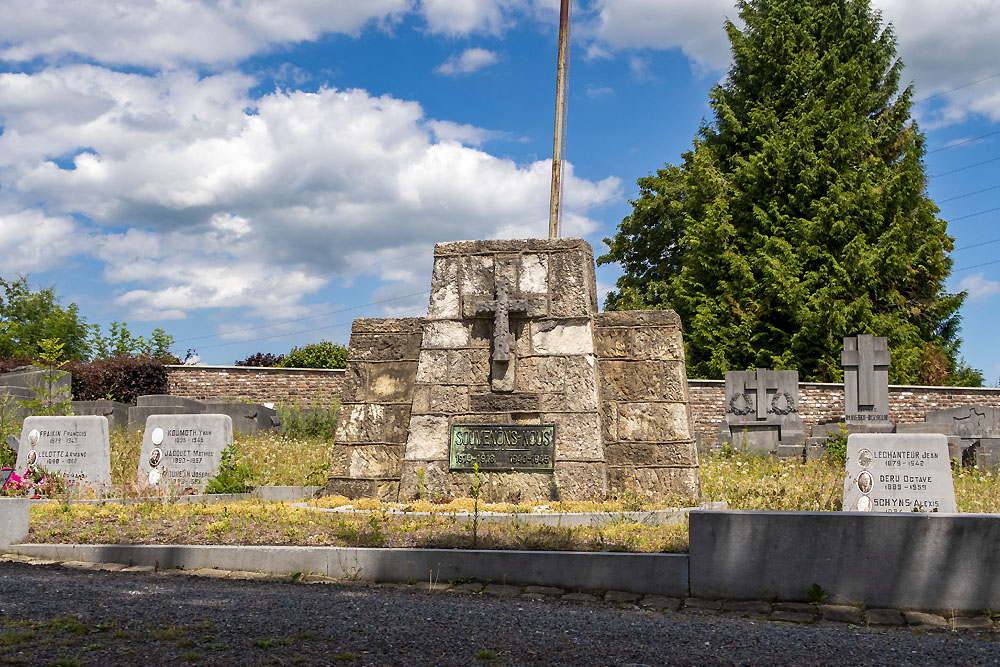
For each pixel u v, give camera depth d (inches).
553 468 486.9
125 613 265.0
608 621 278.2
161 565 365.4
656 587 324.8
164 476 583.8
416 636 249.6
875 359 1017.5
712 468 679.1
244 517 423.5
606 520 419.5
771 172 1414.9
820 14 1521.9
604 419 504.1
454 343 516.4
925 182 1544.0
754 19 1576.0
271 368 1184.2
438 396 509.0
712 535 320.8
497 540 367.6
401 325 541.3
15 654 218.8
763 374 1024.9
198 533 394.3
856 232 1364.4
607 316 517.7
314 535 384.2
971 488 571.5
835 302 1321.4
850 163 1422.2
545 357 502.6
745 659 238.1
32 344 1614.2
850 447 472.4
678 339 509.7
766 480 553.6
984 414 986.7
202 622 255.9
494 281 516.7
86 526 414.3
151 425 591.5
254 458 700.0
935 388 1218.0
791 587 313.1
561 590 329.7
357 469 525.7
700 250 1428.4
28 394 850.1
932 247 1433.3
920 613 299.9
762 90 1501.0
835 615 298.0
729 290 1391.5
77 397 1086.4
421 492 495.2
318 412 961.5
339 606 285.6
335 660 222.8
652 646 248.2
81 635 238.4
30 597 286.0
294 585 331.3
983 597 298.5
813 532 312.5
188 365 1175.6
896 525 306.2
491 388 503.8
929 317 1476.4
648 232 1583.4
